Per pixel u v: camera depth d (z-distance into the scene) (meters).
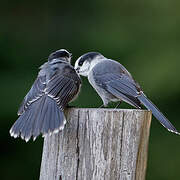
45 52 17.17
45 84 6.96
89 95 14.07
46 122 6.34
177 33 15.45
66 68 7.30
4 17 17.62
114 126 6.07
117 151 6.05
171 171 14.18
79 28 17.48
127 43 15.72
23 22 17.69
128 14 16.34
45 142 6.41
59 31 17.61
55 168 6.23
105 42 16.08
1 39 16.86
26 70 16.09
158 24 15.74
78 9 17.69
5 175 14.08
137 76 14.74
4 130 13.87
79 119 6.16
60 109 6.41
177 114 14.55
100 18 16.84
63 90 6.93
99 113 6.08
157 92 14.42
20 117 6.53
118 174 6.04
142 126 6.13
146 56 15.19
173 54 14.90
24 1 17.78
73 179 6.12
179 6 15.73
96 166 6.05
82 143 6.12
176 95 14.46
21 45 17.12
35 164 14.12
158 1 15.93
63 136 6.22
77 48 16.77
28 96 6.90
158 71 14.60
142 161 6.21
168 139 14.33
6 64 16.05
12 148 14.06
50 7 17.95
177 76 14.47
